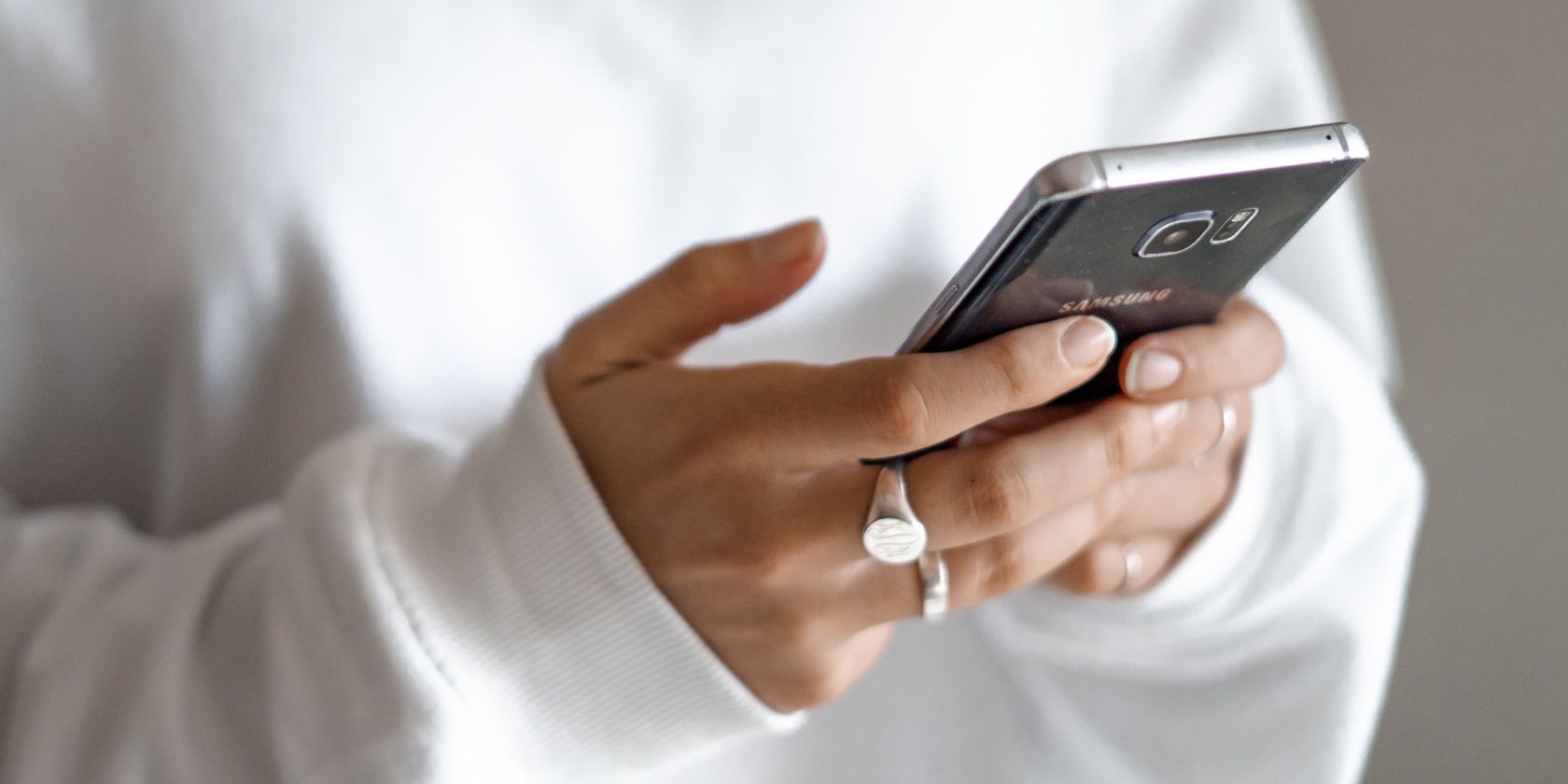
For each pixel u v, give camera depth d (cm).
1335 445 67
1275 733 69
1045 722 79
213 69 67
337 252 70
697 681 53
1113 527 62
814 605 50
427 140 70
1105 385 52
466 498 55
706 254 50
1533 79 101
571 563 51
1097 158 36
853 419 43
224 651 58
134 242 69
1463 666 115
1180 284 45
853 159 76
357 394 74
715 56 73
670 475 49
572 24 71
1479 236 106
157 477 79
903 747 83
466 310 74
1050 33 79
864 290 79
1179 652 68
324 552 54
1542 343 105
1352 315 87
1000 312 44
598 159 74
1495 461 110
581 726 56
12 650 62
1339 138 38
